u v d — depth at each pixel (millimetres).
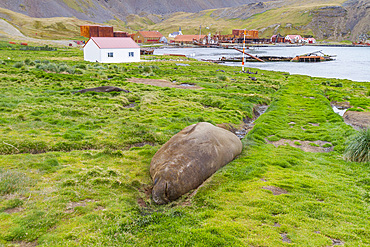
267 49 165750
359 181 8805
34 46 94938
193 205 6836
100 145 10992
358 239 5578
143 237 5461
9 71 30375
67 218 5977
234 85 32625
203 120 15672
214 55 113875
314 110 20328
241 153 10875
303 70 64812
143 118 15625
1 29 128875
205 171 8094
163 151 8406
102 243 5211
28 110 15133
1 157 8992
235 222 6016
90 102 18266
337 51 147750
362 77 53156
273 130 15180
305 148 12570
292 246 5242
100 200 6852
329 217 6438
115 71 42000
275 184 8070
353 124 17844
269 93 28656
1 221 5633
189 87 29344
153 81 32625
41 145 10312
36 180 7539
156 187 7074
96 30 147000
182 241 5273
